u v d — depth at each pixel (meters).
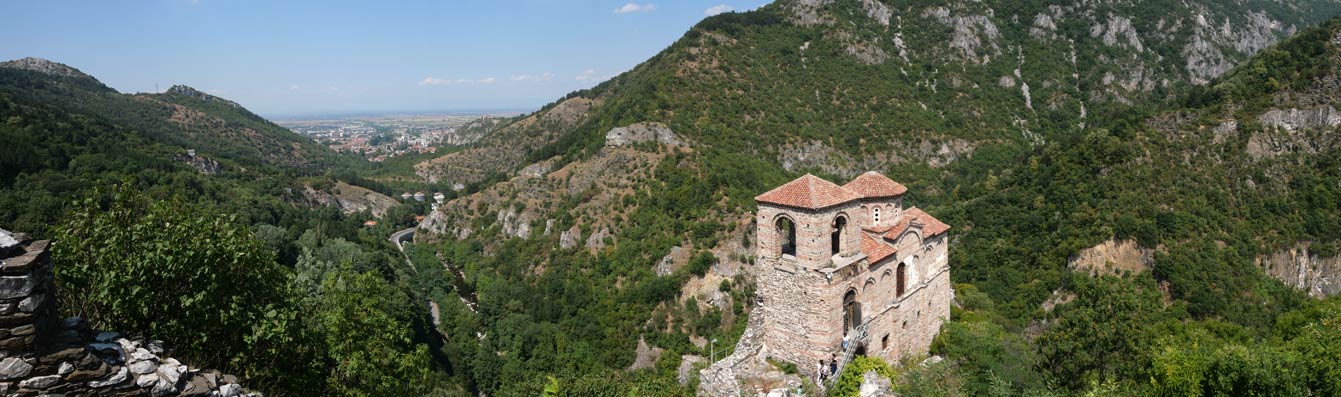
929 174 150.38
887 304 38.31
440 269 135.38
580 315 104.94
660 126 151.62
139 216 22.34
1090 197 82.06
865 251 37.09
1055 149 99.44
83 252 20.06
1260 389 25.05
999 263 83.00
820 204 33.28
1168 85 191.75
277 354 23.34
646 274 109.44
